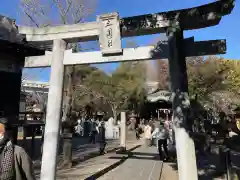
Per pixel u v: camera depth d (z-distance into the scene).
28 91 28.44
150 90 35.91
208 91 20.00
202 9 5.19
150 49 5.71
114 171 9.21
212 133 16.11
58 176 7.63
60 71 6.33
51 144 5.98
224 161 8.16
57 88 6.24
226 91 22.12
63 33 6.39
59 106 6.21
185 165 4.98
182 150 5.01
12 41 5.89
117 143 18.36
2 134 2.95
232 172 7.00
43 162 5.93
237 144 11.52
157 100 34.59
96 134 17.41
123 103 32.66
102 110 33.94
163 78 24.98
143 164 10.52
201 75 19.44
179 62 5.30
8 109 7.73
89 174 8.03
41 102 28.62
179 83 5.23
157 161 11.20
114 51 5.87
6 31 5.79
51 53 6.59
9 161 2.86
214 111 22.44
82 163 10.06
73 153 12.80
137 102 34.69
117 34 5.86
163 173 9.14
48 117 6.12
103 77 29.97
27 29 6.50
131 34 6.09
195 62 19.88
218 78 19.62
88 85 26.80
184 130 5.06
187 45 5.39
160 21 5.56
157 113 38.09
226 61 22.33
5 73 7.82
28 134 11.54
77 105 28.69
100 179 7.93
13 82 7.98
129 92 31.62
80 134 23.31
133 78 32.44
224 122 11.33
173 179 8.19
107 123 23.34
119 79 31.86
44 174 5.86
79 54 6.27
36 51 6.71
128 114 34.28
